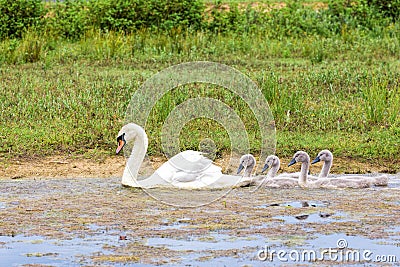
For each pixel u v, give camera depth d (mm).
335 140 16125
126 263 8836
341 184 13180
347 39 26484
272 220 10789
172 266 8742
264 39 26609
